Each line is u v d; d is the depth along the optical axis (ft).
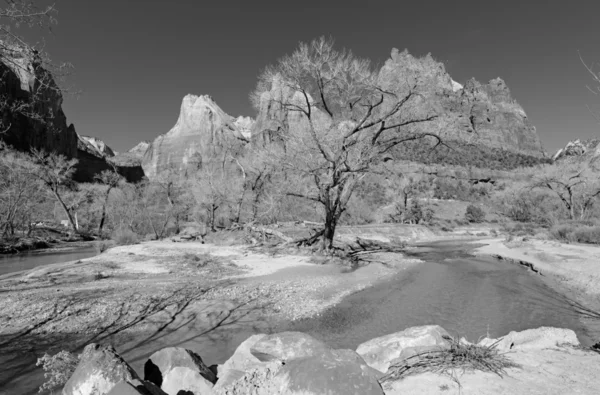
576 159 160.35
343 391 7.84
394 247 102.47
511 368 12.57
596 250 65.51
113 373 11.40
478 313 31.99
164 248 81.71
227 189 125.80
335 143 67.72
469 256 80.89
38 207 163.63
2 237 110.63
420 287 44.04
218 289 38.78
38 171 146.30
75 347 22.75
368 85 63.26
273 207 87.40
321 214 102.63
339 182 68.90
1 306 30.42
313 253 71.20
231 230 105.09
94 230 182.91
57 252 100.83
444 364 12.95
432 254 86.22
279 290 39.63
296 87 67.21
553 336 16.98
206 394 12.05
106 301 32.42
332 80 66.54
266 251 74.79
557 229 98.53
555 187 160.45
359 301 36.50
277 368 9.83
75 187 186.09
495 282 47.06
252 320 29.27
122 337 24.86
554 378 11.49
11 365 19.77
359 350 17.44
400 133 67.92
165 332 26.04
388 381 12.01
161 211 166.20
